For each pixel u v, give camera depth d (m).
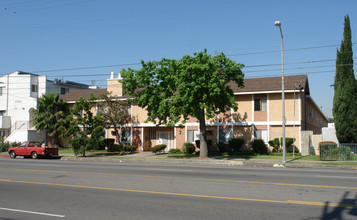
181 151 31.20
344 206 7.98
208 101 22.09
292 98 27.62
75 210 7.91
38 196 9.71
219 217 7.05
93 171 16.30
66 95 39.47
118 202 8.73
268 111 28.23
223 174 14.74
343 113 26.09
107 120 33.06
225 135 29.70
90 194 9.93
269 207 7.93
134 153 31.58
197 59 21.69
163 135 34.19
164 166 19.48
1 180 13.17
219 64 22.72
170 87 23.70
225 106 25.41
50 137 38.94
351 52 26.45
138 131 33.66
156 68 23.50
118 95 34.84
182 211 7.63
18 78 43.50
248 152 27.53
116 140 34.19
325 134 29.28
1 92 44.12
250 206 8.05
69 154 31.22
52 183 12.25
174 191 10.27
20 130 37.88
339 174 14.82
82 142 28.52
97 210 7.88
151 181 12.49
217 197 9.23
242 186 11.10
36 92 44.44
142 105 24.39
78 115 28.34
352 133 25.80
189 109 23.16
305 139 26.69
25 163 21.89
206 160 23.02
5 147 36.09
